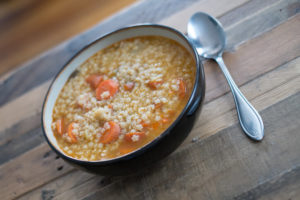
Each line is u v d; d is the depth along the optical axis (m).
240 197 0.37
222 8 0.49
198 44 0.47
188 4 0.53
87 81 0.46
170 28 0.43
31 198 0.44
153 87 0.42
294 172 0.36
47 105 0.44
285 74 0.41
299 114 0.38
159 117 0.40
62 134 0.43
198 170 0.39
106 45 0.48
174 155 0.41
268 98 0.40
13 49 0.83
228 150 0.39
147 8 0.55
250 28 0.46
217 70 0.44
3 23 0.90
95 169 0.36
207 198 0.37
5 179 0.46
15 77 0.57
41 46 0.79
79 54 0.47
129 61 0.46
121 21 0.56
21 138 0.49
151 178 0.40
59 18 0.83
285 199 0.35
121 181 0.41
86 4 0.83
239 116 0.40
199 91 0.37
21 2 0.91
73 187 0.43
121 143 0.40
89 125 0.42
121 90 0.44
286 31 0.44
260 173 0.37
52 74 0.55
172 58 0.44
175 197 0.38
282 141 0.38
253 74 0.42
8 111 0.53
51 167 0.45
